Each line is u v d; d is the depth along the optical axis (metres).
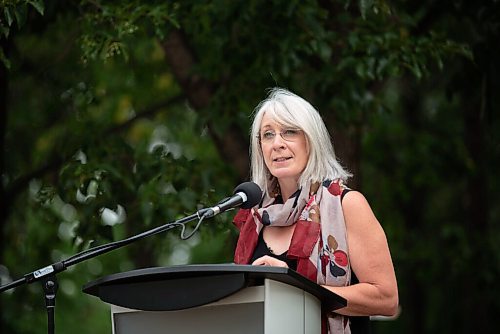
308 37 14.89
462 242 23.77
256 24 15.06
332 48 15.56
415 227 27.56
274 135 8.46
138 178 15.80
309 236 8.24
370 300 8.07
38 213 20.05
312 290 7.25
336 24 15.64
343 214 8.32
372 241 8.23
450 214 29.36
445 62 17.42
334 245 8.24
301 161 8.42
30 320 22.30
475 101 18.11
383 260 8.22
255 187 8.34
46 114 20.28
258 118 8.64
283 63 14.85
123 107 23.62
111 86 22.86
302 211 8.38
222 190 16.33
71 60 18.97
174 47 17.09
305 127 8.38
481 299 24.05
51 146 20.81
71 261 8.04
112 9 14.10
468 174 24.69
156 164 15.99
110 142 16.47
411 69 14.59
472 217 25.11
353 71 15.34
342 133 15.69
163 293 7.18
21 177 19.23
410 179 25.22
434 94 25.89
